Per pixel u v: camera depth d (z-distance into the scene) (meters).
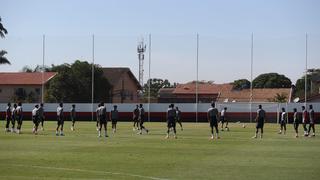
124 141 38.66
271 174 21.41
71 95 92.69
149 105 80.69
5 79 110.38
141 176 20.72
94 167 23.30
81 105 82.31
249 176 20.88
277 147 33.88
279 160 26.28
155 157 27.56
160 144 35.97
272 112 77.12
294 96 113.50
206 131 53.38
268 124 74.44
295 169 22.89
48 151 30.59
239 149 32.38
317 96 93.62
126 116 81.12
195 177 20.56
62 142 37.25
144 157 27.55
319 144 36.44
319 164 24.64
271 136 45.59
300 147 33.91
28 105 82.44
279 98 120.56
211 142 37.97
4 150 31.09
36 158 26.77
